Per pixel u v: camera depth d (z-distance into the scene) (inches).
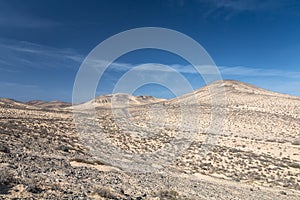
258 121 3580.2
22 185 450.3
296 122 3595.0
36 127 1862.7
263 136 2805.1
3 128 1453.0
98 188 510.9
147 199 546.6
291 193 1016.2
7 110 2982.3
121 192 554.9
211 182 1022.4
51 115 3125.0
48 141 1307.8
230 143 2299.5
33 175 547.8
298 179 1304.1
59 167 715.4
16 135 1243.2
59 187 483.5
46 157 856.3
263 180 1216.8
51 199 413.4
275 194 947.3
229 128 3112.7
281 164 1576.0
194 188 800.3
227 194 800.9
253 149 2107.5
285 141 2491.4
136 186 665.6
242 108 4416.8
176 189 724.0
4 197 387.2
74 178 612.1
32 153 880.9
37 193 430.6
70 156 1014.4
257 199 799.1
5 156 689.6
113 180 681.6
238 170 1375.5
